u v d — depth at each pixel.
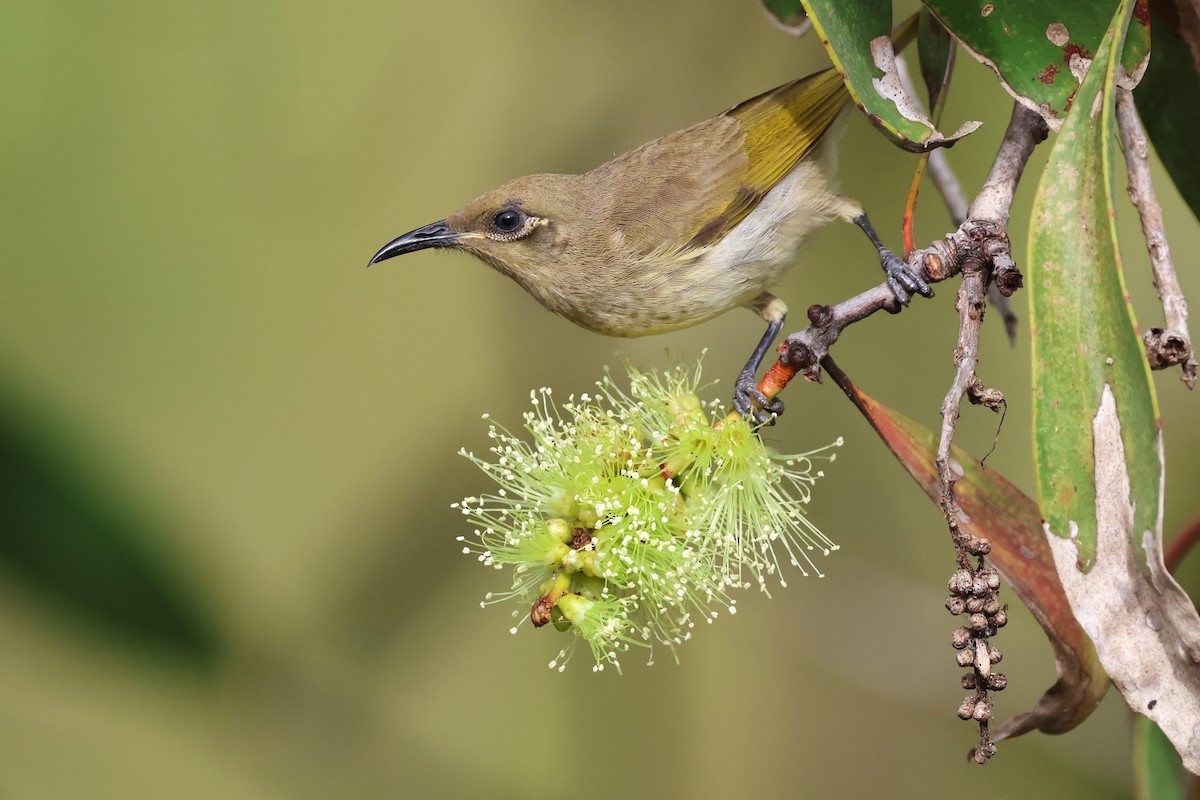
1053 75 5.07
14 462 7.23
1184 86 5.91
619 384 10.66
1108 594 4.30
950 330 10.34
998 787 9.62
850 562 9.97
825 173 8.05
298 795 9.43
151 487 7.46
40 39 12.81
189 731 8.85
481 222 8.20
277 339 12.77
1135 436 4.27
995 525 5.13
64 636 7.55
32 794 11.34
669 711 10.40
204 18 12.59
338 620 9.51
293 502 12.45
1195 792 5.99
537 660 11.08
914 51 9.60
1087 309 4.34
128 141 12.92
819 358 5.17
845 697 10.27
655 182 8.08
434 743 10.45
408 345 12.73
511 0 11.59
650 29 10.02
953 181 6.79
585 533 5.52
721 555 5.44
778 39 9.79
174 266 12.96
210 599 7.74
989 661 4.31
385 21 11.95
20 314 12.78
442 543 9.79
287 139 12.22
